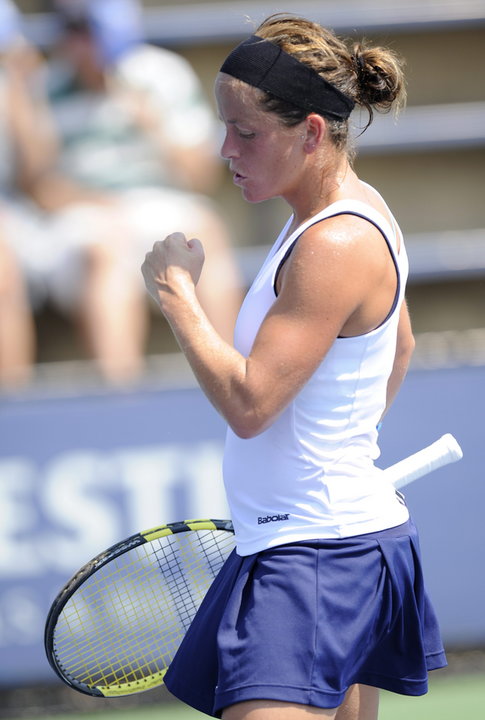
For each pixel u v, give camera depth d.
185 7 22.53
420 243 21.91
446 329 21.56
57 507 16.33
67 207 19.41
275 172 8.11
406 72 22.52
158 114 19.72
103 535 16.38
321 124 8.00
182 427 16.53
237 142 8.10
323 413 8.24
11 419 16.28
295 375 7.89
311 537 8.34
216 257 19.75
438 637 9.21
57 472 16.34
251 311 8.38
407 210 22.27
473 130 21.92
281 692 8.00
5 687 16.36
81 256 19.23
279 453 8.34
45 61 21.20
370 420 8.47
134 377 18.38
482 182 22.30
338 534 8.35
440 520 16.80
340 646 8.16
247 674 8.09
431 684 16.30
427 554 16.78
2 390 17.27
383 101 8.45
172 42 21.70
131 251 19.36
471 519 16.83
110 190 19.48
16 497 16.27
